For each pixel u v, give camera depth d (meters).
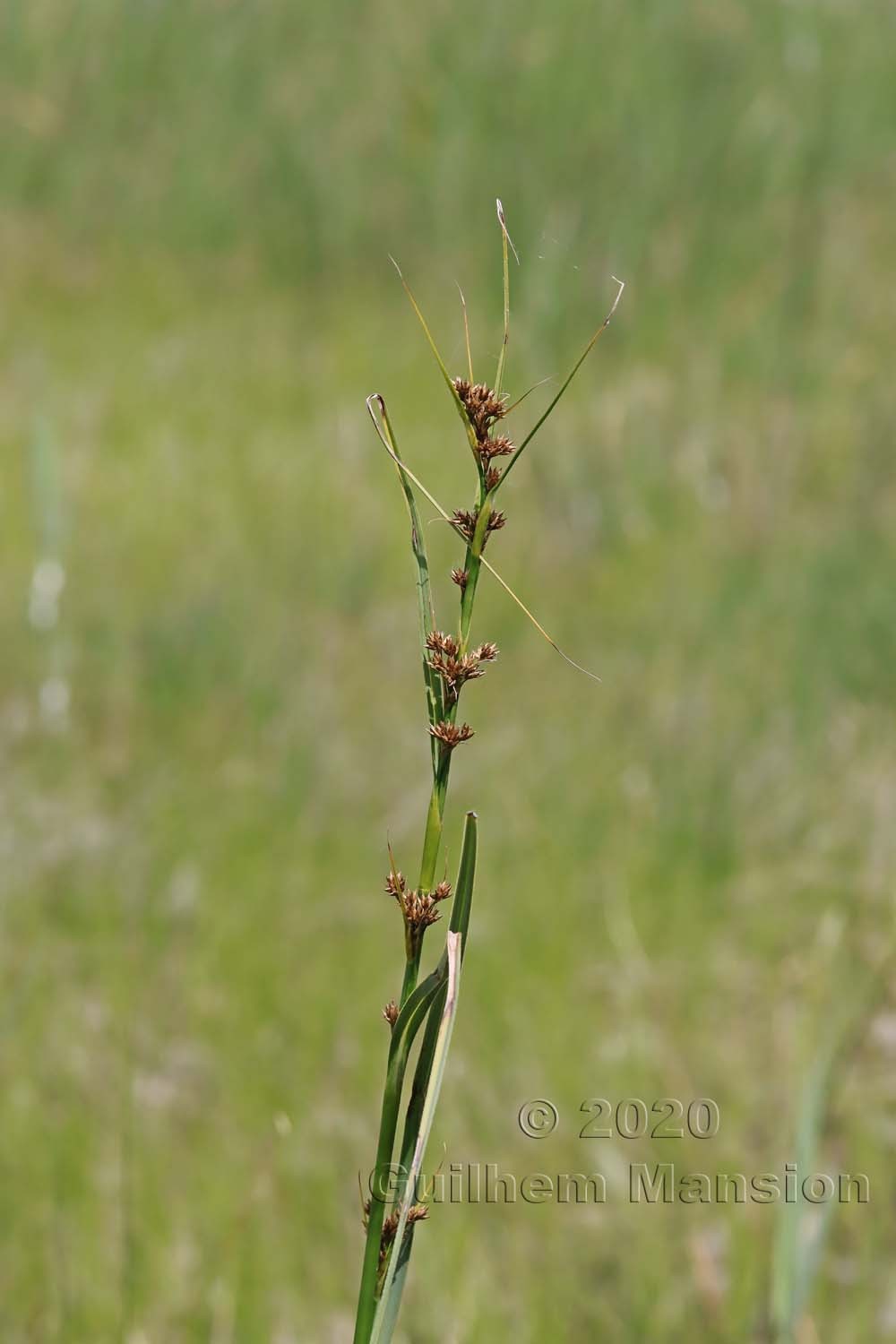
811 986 5.96
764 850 7.16
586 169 15.56
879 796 7.46
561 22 17.08
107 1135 5.42
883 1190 5.09
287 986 6.28
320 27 17.78
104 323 14.58
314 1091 5.75
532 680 8.71
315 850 7.17
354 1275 4.92
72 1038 5.90
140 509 10.75
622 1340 4.62
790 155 15.59
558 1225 5.11
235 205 16.09
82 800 7.46
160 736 8.08
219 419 12.48
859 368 12.69
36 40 17.69
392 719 8.30
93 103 17.25
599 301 13.82
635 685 8.57
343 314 14.65
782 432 11.57
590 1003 6.30
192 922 6.62
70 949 6.42
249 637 8.81
